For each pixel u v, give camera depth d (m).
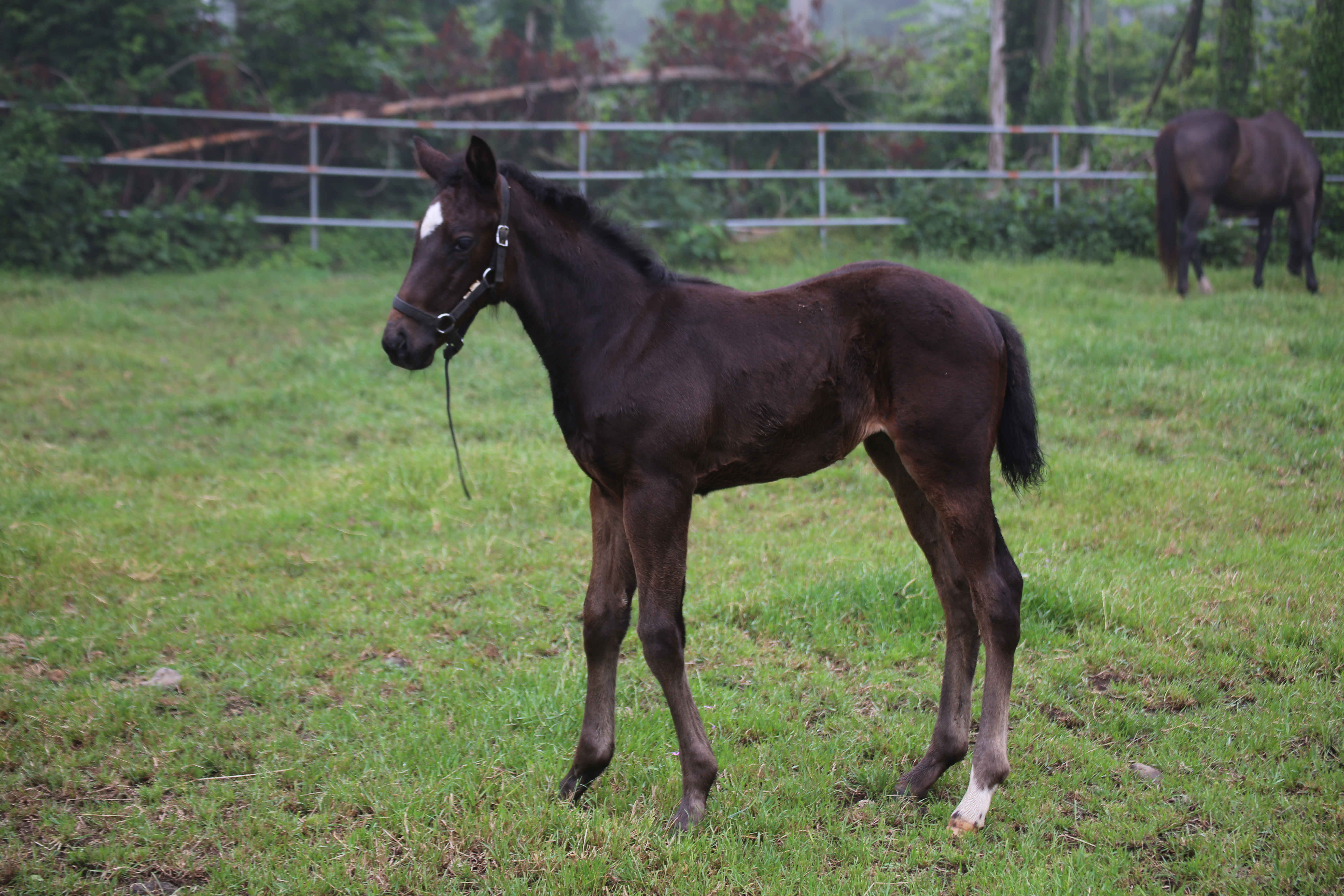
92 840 3.00
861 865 2.91
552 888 2.76
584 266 3.14
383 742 3.48
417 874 2.82
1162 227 9.95
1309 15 14.60
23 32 12.95
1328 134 12.75
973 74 18.53
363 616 4.50
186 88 13.49
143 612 4.48
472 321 3.20
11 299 10.31
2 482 5.97
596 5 19.80
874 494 6.06
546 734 3.61
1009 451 3.37
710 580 4.89
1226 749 3.41
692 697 3.27
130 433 7.05
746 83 15.07
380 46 15.34
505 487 5.98
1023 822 3.12
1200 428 6.54
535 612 4.61
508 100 14.52
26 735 3.51
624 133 13.89
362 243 12.91
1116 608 4.33
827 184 13.75
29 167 11.50
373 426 7.20
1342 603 4.32
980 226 12.12
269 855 2.91
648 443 3.02
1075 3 21.67
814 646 4.27
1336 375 7.03
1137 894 2.73
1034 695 3.85
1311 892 2.70
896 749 3.51
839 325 3.19
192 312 10.19
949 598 3.34
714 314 3.15
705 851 2.92
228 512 5.67
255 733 3.58
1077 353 7.88
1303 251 10.03
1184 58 16.41
